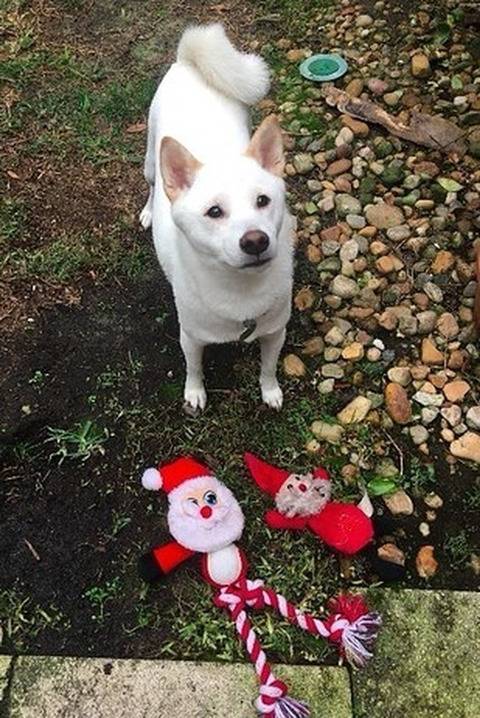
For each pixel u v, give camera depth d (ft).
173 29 5.16
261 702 2.74
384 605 3.00
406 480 3.36
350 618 2.93
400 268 3.96
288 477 3.20
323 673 2.87
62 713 2.80
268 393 3.55
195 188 2.75
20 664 2.91
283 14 5.18
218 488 3.12
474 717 2.76
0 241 4.09
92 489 3.37
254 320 3.06
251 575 3.14
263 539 3.22
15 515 3.32
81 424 3.54
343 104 4.61
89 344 3.79
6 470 3.43
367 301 3.85
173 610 3.06
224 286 2.91
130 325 3.85
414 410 3.54
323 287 3.92
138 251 4.08
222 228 2.70
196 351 3.34
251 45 5.05
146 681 2.86
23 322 3.86
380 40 4.99
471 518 3.27
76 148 4.50
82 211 4.25
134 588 3.13
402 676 2.85
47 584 3.15
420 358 3.69
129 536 3.26
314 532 3.19
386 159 4.40
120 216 4.23
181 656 2.96
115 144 4.53
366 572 3.14
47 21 5.19
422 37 4.96
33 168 4.42
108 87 4.82
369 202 4.22
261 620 3.03
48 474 3.41
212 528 3.01
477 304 3.68
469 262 3.96
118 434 3.51
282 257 2.95
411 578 3.13
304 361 3.71
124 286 3.98
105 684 2.86
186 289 3.03
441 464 3.40
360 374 3.63
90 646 3.01
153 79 4.86
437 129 4.46
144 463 3.43
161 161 2.76
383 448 3.44
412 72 4.79
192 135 3.24
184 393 3.59
